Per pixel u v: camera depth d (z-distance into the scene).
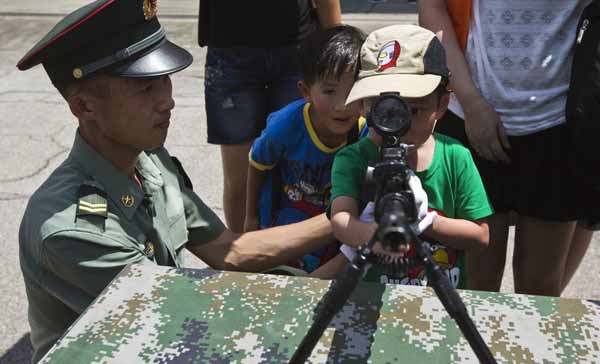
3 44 7.31
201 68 6.17
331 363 0.96
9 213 3.59
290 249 1.75
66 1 9.46
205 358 0.97
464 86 1.94
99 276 1.46
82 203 1.47
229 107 2.96
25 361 2.55
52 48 1.44
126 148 1.53
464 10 1.95
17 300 2.88
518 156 1.98
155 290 1.12
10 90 5.62
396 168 0.96
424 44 1.46
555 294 2.23
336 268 1.76
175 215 1.67
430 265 0.72
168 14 8.48
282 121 2.07
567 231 2.09
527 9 1.88
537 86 1.92
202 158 4.23
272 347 0.99
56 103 5.28
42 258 1.45
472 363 0.95
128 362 0.97
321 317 0.72
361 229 1.42
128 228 1.52
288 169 2.12
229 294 1.11
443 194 1.59
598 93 1.77
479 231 1.54
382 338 1.00
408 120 1.02
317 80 1.86
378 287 1.12
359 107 1.78
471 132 1.94
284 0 2.80
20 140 4.55
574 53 1.85
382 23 7.93
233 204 3.15
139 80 1.46
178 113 5.00
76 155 1.54
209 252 1.79
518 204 2.03
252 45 2.85
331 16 2.94
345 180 1.56
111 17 1.43
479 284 2.22
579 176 1.89
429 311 1.06
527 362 0.95
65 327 1.57
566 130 1.92
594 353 0.97
